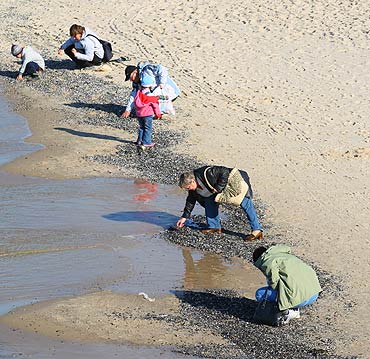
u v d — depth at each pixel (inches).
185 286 818.8
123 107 1454.2
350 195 1061.1
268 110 1416.1
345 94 1497.3
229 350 696.4
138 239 927.7
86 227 954.7
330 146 1246.9
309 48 1753.2
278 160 1189.1
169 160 1190.3
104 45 1659.7
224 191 917.8
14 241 910.4
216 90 1514.5
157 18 1950.1
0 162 1175.0
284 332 729.0
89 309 765.3
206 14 1966.0
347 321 749.3
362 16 1939.0
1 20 1943.9
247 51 1737.2
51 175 1130.7
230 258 886.4
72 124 1363.2
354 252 896.9
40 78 1601.9
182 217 938.7
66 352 688.4
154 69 1354.6
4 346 696.4
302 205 1027.3
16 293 794.2
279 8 1988.2
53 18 1969.7
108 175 1135.6
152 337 716.7
